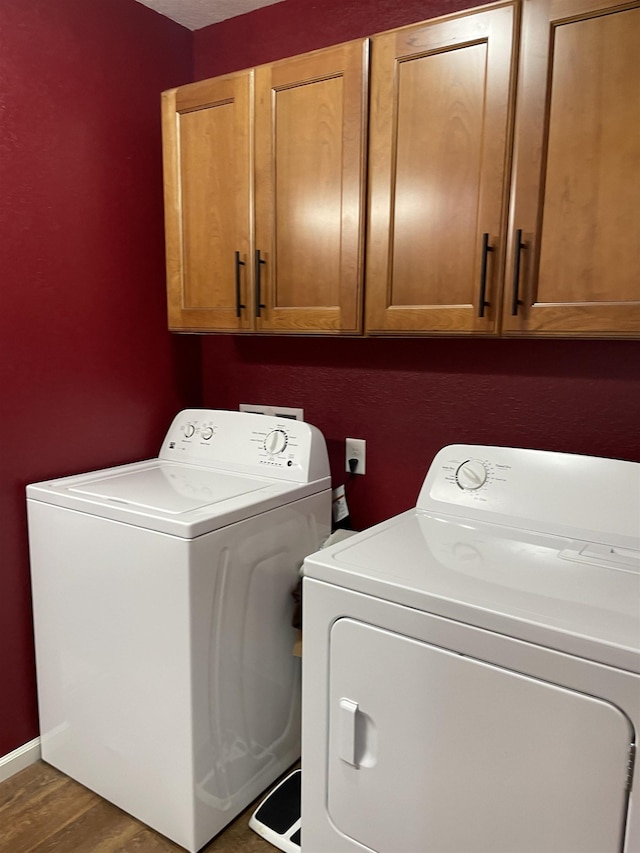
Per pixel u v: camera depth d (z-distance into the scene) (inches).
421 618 44.8
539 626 39.9
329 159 63.2
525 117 52.0
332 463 82.4
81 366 76.6
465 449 64.0
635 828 38.3
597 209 50.1
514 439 69.1
